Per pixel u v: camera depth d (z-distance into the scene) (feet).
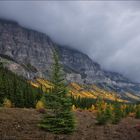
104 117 143.64
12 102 252.42
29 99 281.33
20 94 264.72
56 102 91.15
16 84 270.46
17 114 120.88
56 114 91.20
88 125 127.65
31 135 78.28
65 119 90.99
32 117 117.91
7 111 125.80
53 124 89.92
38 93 304.71
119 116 171.32
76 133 94.17
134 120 224.74
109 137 96.32
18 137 72.43
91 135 94.58
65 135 86.69
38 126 92.94
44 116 92.68
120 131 116.47
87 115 202.59
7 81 261.44
